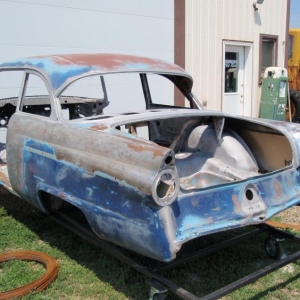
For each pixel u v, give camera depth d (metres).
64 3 6.47
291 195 3.10
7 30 6.00
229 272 3.21
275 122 3.56
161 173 2.25
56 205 3.40
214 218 2.54
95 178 2.58
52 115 3.25
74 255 3.47
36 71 3.59
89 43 6.84
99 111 4.94
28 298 2.82
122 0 7.12
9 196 4.89
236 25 9.28
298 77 10.54
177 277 3.14
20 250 3.57
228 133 3.75
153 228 2.27
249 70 9.81
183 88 4.26
